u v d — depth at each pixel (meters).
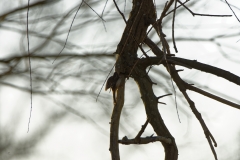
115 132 2.29
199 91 2.44
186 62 2.42
